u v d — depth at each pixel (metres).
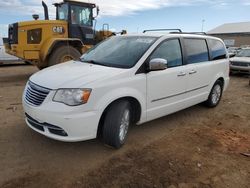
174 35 5.05
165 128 5.08
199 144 4.41
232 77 12.91
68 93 3.50
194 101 5.62
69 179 3.26
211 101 6.40
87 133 3.61
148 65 4.28
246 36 54.56
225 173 3.56
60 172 3.40
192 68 5.28
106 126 3.86
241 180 3.42
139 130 4.91
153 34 4.95
